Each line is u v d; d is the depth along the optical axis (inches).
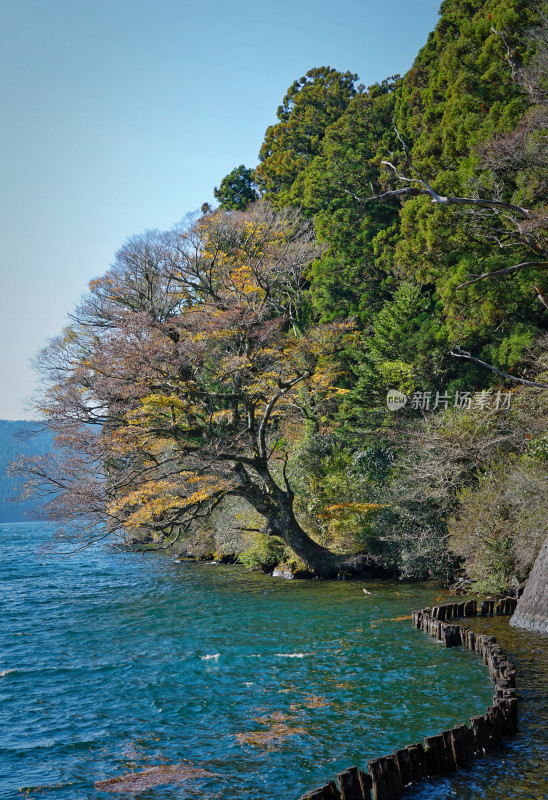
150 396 966.4
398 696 444.5
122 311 1143.0
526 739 357.7
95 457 992.9
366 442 1187.9
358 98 1870.1
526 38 1022.4
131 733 412.2
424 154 1185.4
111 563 1418.6
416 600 803.4
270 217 1438.2
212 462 1015.6
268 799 318.0
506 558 751.1
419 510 938.1
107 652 618.2
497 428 884.0
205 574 1168.8
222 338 1076.5
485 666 503.2
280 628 685.3
